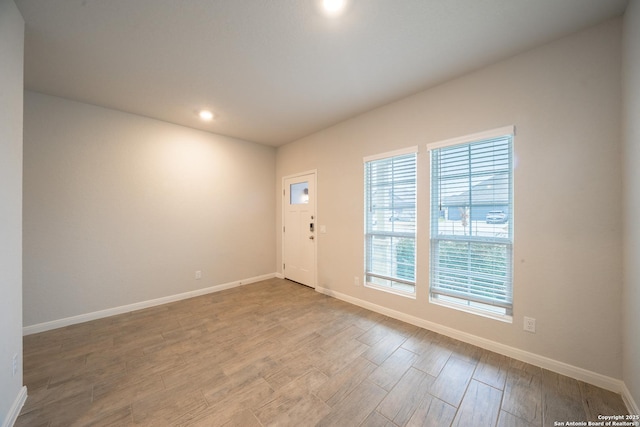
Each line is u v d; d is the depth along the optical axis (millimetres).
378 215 3072
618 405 1539
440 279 2525
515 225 2027
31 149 2535
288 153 4422
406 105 2727
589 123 1737
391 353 2135
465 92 2301
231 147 4086
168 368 1941
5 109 1384
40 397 1628
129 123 3117
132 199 3141
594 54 1713
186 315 2963
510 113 2051
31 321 2521
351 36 1817
